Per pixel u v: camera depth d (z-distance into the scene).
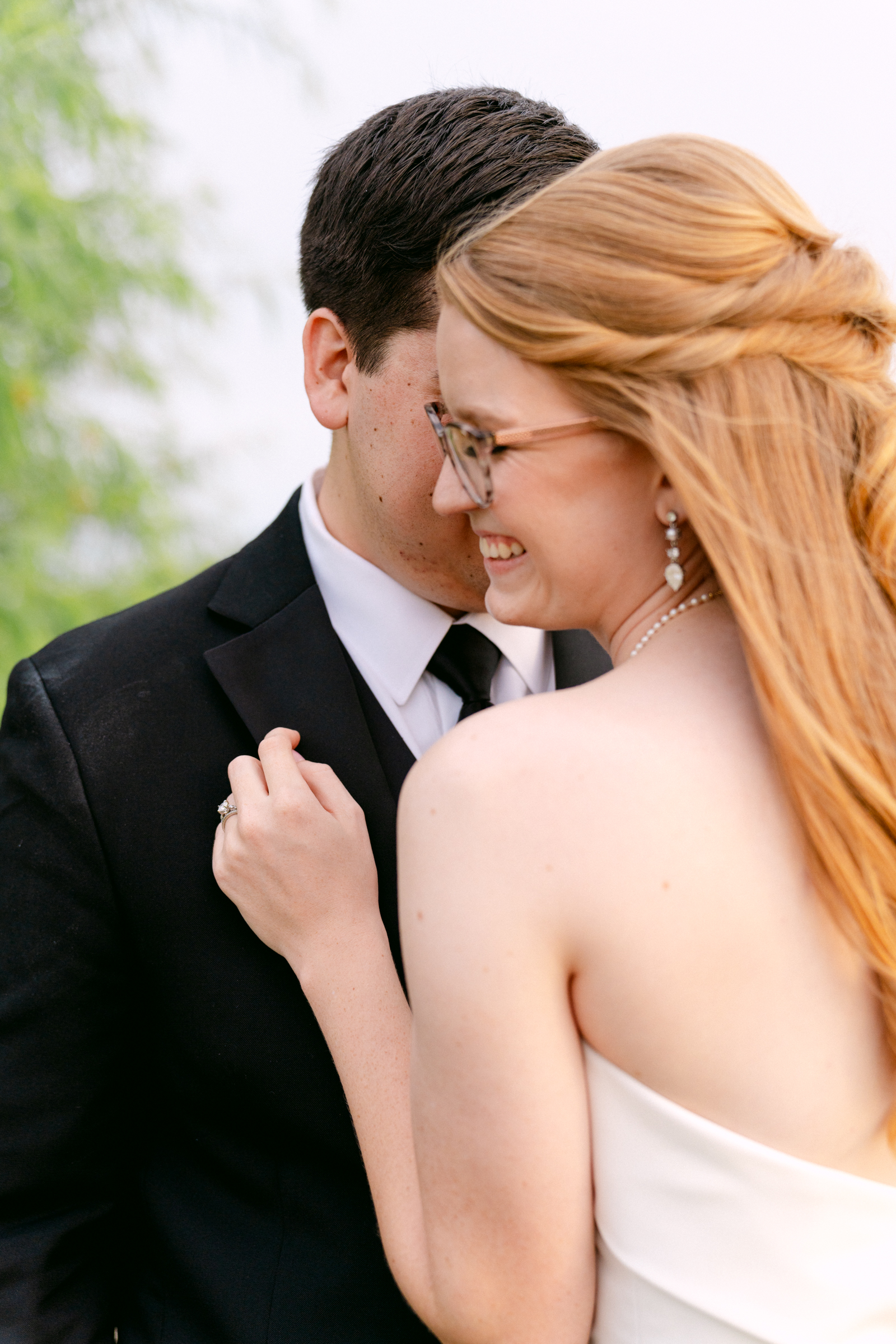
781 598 0.72
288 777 1.02
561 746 0.72
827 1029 0.74
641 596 0.82
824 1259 0.75
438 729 1.24
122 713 1.11
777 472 0.73
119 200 3.21
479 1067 0.71
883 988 0.76
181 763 1.10
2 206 2.87
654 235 0.73
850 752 0.71
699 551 0.81
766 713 0.73
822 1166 0.76
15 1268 1.06
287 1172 1.08
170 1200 1.13
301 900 0.98
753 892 0.72
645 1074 0.73
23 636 2.98
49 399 3.14
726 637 0.80
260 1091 1.07
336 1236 1.06
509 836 0.71
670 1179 0.74
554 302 0.74
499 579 0.89
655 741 0.73
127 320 3.22
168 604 1.22
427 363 1.06
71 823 1.08
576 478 0.78
